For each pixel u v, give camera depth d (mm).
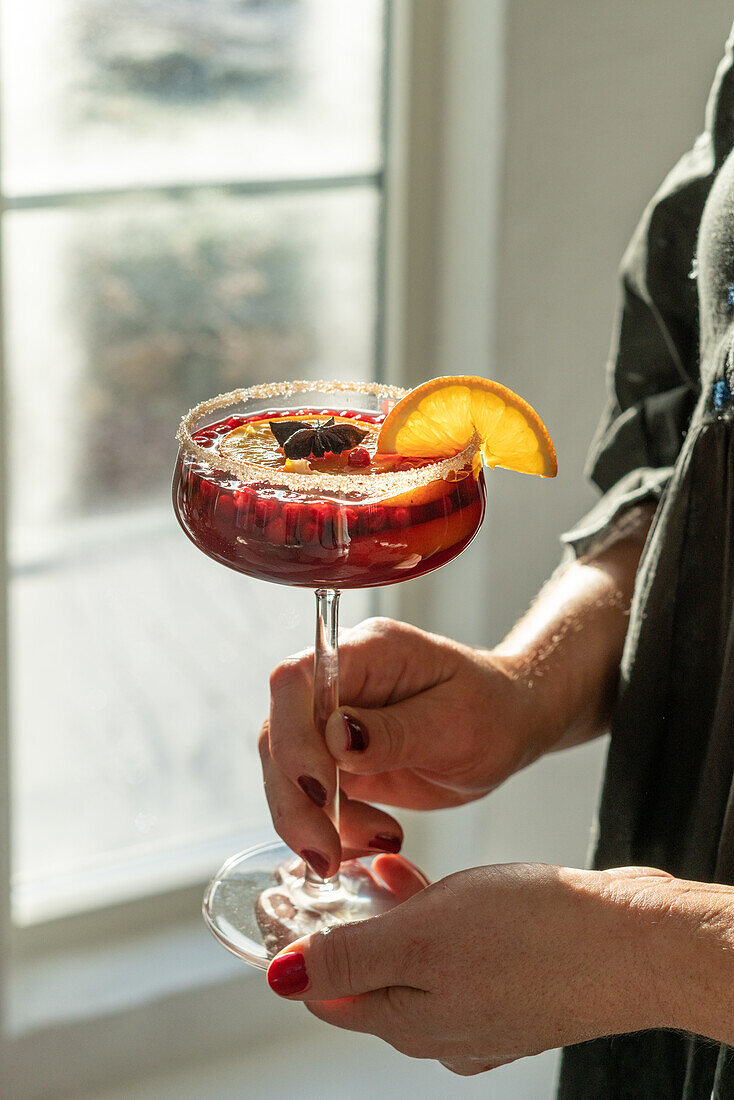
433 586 1436
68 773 1361
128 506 1332
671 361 873
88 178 1225
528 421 724
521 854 1427
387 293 1387
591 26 1201
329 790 774
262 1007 1414
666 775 819
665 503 796
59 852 1376
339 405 780
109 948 1401
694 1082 766
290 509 690
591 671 841
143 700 1385
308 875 795
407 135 1310
